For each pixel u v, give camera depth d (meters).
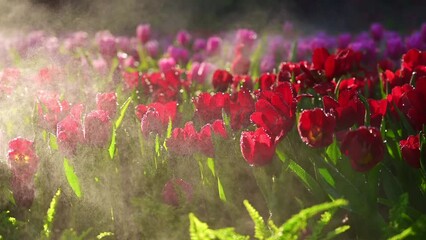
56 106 2.57
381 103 2.41
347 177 2.14
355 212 2.09
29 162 2.32
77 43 5.72
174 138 2.33
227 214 2.30
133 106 3.11
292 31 7.70
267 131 2.18
